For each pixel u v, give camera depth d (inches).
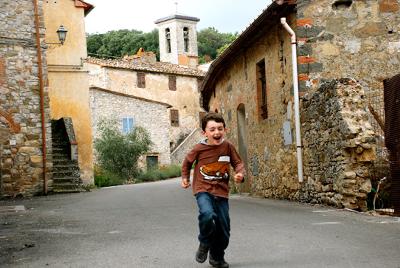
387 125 396.5
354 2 535.8
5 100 723.4
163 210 474.9
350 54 531.8
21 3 738.2
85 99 997.2
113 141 1439.5
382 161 463.2
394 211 387.9
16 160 724.7
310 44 525.0
